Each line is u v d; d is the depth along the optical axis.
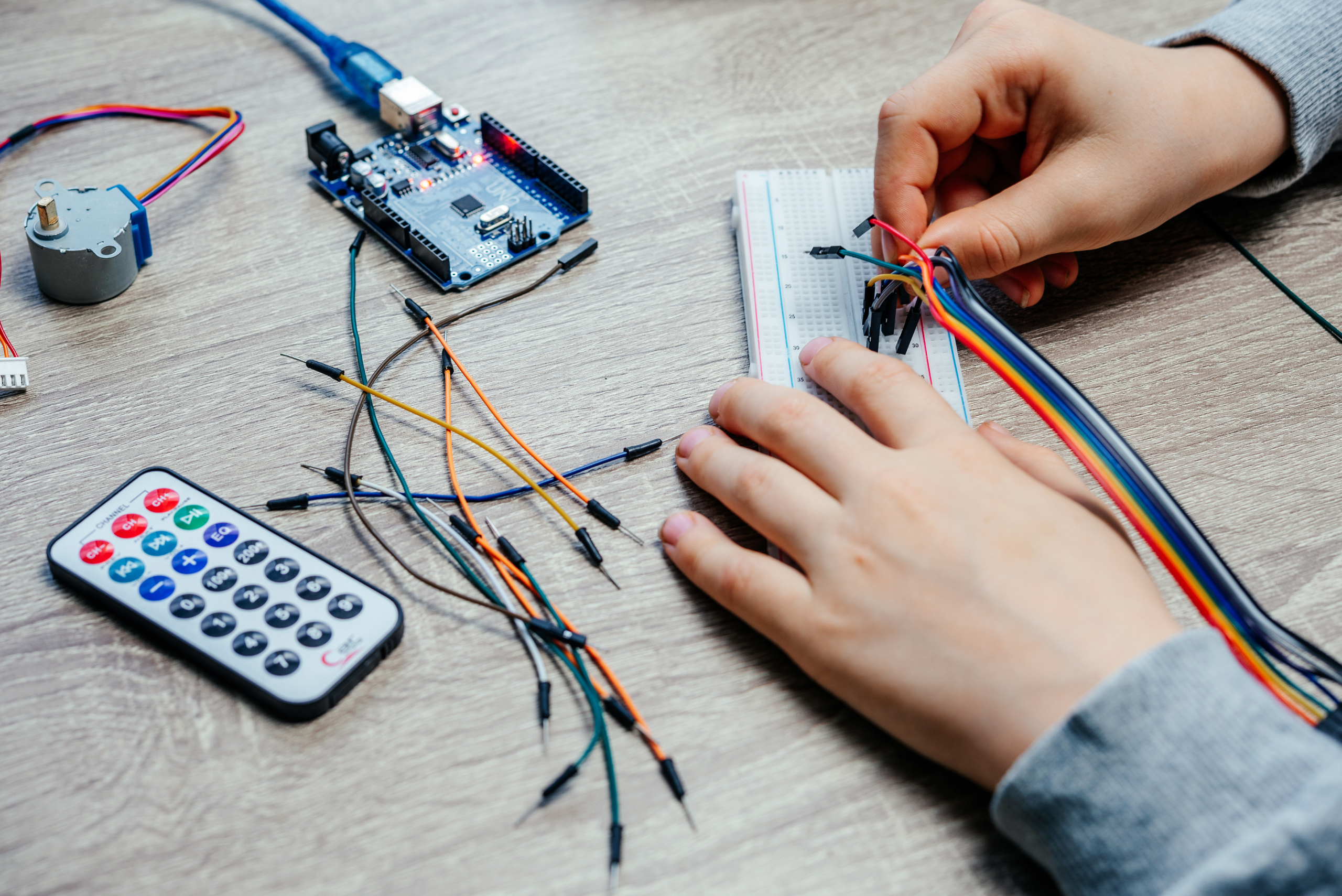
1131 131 0.75
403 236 0.78
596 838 0.52
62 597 0.60
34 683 0.56
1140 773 0.47
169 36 0.93
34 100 0.86
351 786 0.54
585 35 0.98
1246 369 0.75
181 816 0.52
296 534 0.64
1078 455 0.61
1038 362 0.61
